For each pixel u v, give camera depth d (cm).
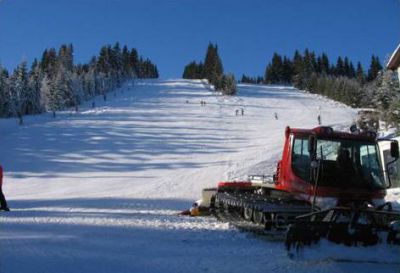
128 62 18075
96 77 12256
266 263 774
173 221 1283
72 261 743
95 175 3797
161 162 4269
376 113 5066
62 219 1280
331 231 833
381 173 1083
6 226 1098
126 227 1127
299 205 1032
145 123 6762
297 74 16050
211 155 4494
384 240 857
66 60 15175
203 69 18088
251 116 7688
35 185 3444
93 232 1030
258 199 1120
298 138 1096
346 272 742
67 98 9662
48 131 6141
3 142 5409
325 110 9050
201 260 779
